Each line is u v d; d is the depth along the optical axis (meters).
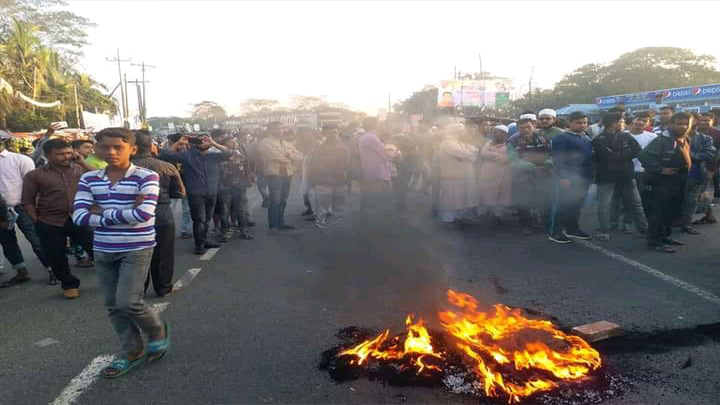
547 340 3.45
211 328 3.84
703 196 7.00
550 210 6.62
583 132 6.39
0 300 4.70
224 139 6.78
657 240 5.83
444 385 2.90
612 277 4.88
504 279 4.88
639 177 6.96
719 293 4.37
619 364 3.13
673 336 3.53
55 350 3.55
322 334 3.66
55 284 5.17
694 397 2.76
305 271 5.21
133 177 3.06
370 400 2.78
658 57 40.31
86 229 4.91
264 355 3.37
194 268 5.55
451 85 39.53
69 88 29.70
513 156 6.81
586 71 42.41
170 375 3.13
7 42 28.64
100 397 2.90
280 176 7.21
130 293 3.04
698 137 6.33
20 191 5.20
